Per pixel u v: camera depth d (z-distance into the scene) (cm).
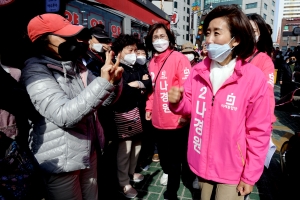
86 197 182
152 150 400
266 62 209
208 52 142
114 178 305
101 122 250
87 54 242
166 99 238
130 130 247
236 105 137
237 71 136
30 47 214
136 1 727
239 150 141
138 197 267
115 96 177
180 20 4769
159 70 248
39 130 144
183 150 246
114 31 611
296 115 366
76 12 452
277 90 1036
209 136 148
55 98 132
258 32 217
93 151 172
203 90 153
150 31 253
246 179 138
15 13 224
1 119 143
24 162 131
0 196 119
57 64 147
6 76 145
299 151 253
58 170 143
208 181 158
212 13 143
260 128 136
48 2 233
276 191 275
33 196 139
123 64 259
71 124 132
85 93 131
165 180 291
